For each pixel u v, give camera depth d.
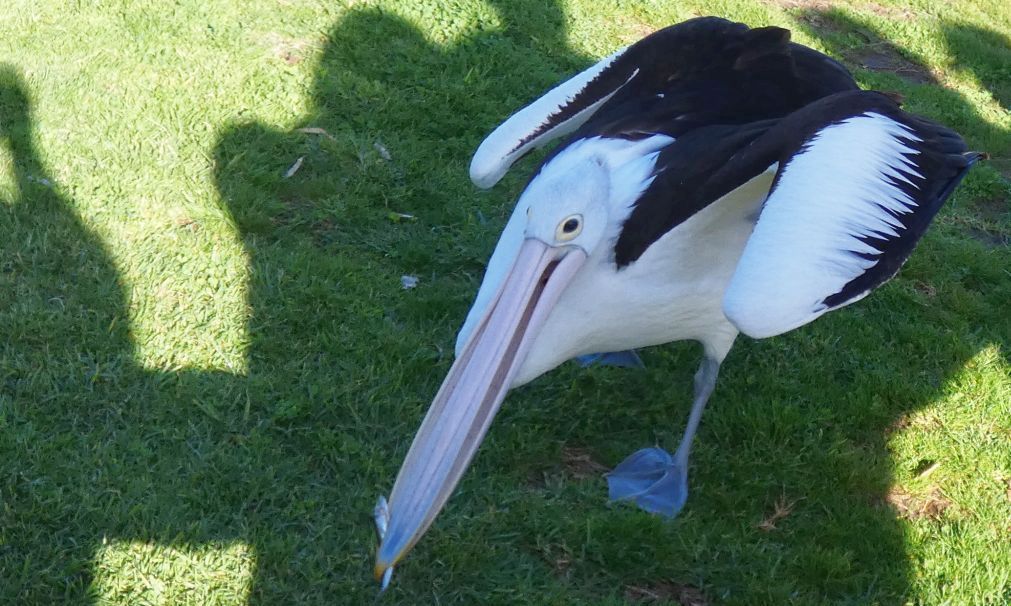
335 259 3.77
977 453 3.59
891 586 3.30
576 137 3.31
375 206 4.00
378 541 3.18
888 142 3.08
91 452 3.28
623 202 3.16
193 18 4.50
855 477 3.48
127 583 3.11
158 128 4.05
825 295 2.94
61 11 4.43
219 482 3.27
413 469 3.00
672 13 5.32
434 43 4.65
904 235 3.03
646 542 3.29
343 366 3.52
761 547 3.33
